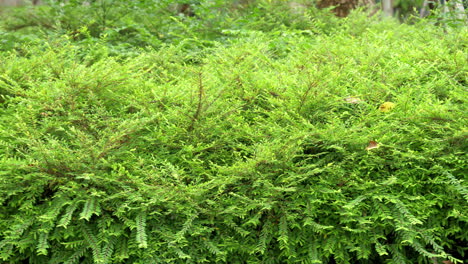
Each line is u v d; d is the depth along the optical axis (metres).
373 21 5.68
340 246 2.37
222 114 2.69
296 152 2.57
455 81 2.84
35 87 2.84
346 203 2.36
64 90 2.68
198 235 2.41
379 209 2.34
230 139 2.70
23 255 2.36
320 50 3.39
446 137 2.45
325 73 2.69
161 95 2.85
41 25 5.31
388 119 2.70
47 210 2.27
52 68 3.16
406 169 2.48
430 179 2.43
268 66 3.45
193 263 2.34
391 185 2.46
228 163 2.67
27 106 2.70
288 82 2.88
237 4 6.62
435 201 2.37
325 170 2.43
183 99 2.86
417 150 2.60
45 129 2.57
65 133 2.69
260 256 2.52
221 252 2.27
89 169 2.33
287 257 2.50
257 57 3.46
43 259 2.36
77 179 2.36
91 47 4.15
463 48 3.53
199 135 2.69
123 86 2.97
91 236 2.26
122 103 2.98
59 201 2.26
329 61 3.31
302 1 5.94
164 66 3.61
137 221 2.24
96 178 2.32
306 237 2.46
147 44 5.09
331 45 3.49
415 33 4.28
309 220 2.29
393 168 2.54
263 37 4.39
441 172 2.42
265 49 3.65
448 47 3.62
